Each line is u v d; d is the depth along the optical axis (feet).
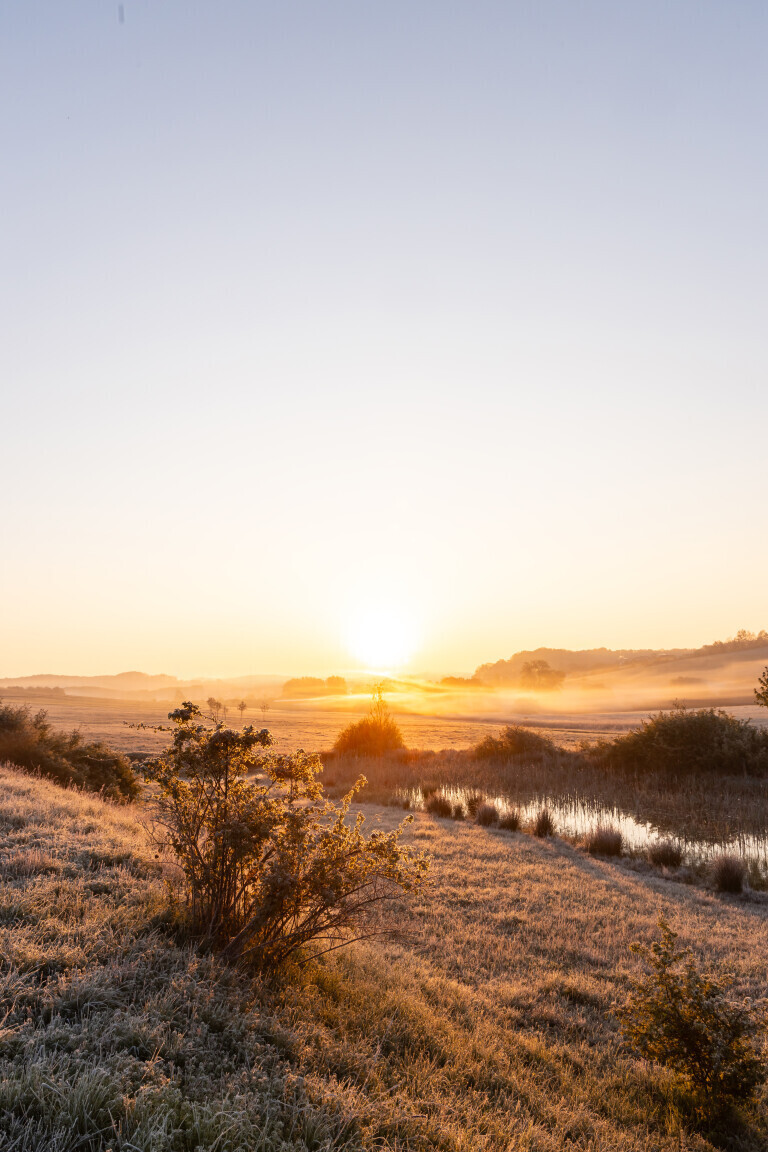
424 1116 15.96
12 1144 11.26
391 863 24.04
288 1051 17.38
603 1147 17.78
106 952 19.57
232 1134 12.52
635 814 80.59
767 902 47.57
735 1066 21.48
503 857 56.54
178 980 18.51
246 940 22.49
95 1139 11.77
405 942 33.78
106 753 75.41
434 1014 24.22
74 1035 14.78
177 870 28.55
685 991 23.41
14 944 18.49
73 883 25.50
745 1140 20.49
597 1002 29.12
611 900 44.88
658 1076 23.38
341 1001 22.20
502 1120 17.53
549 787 97.35
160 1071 14.06
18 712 72.59
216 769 24.18
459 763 115.65
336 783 99.30
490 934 36.45
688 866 57.52
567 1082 21.65
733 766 96.22
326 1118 14.26
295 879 22.27
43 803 41.37
